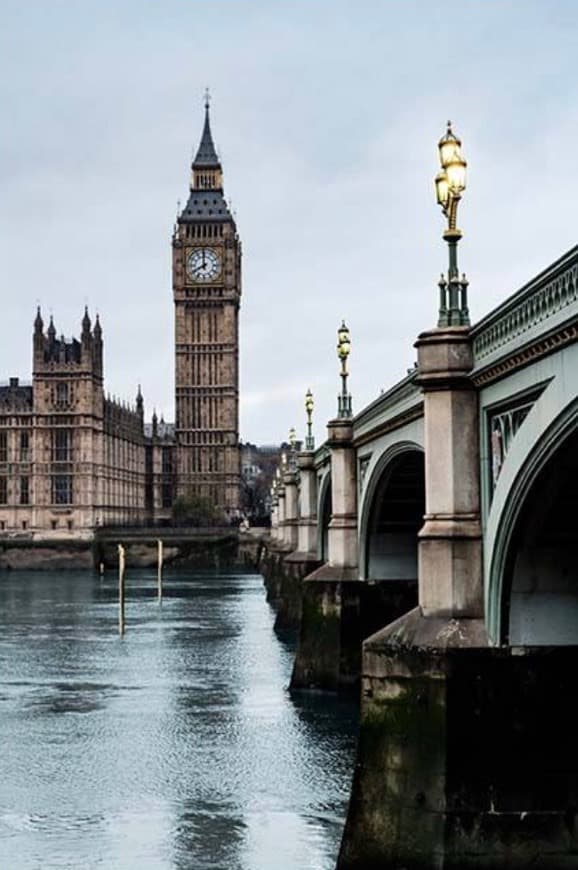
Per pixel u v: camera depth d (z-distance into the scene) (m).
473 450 29.64
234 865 33.12
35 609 120.50
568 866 27.09
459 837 27.14
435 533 29.39
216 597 138.12
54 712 57.06
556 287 23.20
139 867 33.03
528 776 27.41
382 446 49.88
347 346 60.03
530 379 25.41
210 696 61.16
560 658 27.80
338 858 28.92
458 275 30.23
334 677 58.72
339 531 59.88
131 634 93.44
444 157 28.48
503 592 28.30
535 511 27.28
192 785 42.16
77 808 39.34
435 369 29.66
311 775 43.38
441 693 27.56
